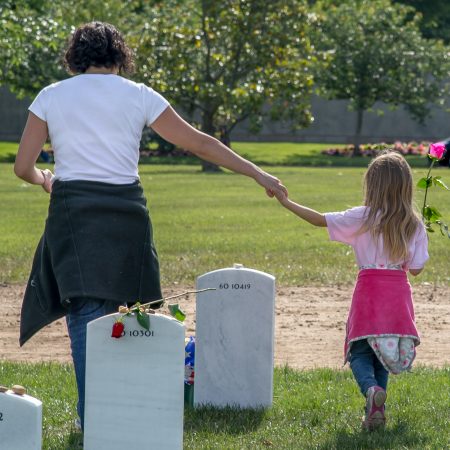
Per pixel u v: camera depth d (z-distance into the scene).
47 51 141.38
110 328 15.48
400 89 158.62
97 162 16.62
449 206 71.12
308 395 21.73
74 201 16.42
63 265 16.31
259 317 20.61
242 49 122.56
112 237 16.39
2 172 113.06
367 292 18.95
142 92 17.12
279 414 20.30
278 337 29.39
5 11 96.69
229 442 18.25
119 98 16.86
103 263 16.27
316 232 55.09
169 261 43.19
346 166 139.62
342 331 30.28
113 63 17.27
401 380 23.38
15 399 13.75
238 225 58.78
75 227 16.38
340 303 34.59
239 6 121.12
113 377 15.57
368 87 157.75
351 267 42.03
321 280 38.94
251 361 20.69
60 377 23.47
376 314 18.80
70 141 16.67
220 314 20.66
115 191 16.59
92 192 16.50
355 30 158.75
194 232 54.84
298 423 19.62
